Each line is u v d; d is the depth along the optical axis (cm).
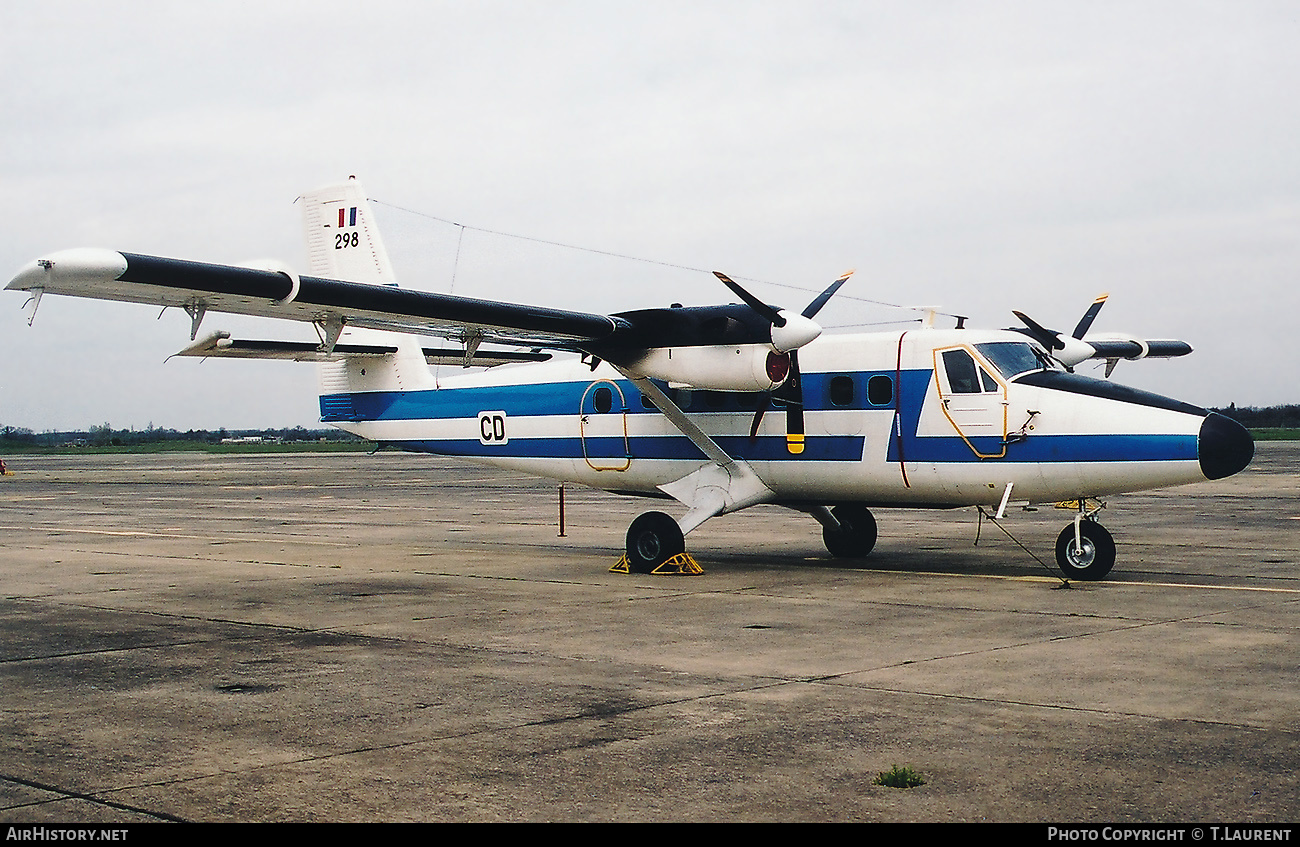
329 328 1409
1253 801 577
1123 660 922
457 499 3350
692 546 1908
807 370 1535
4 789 617
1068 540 1418
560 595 1342
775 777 625
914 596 1299
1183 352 2025
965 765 642
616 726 734
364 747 693
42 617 1202
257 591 1399
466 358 1598
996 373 1418
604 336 1519
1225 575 1464
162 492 3822
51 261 1101
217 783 625
